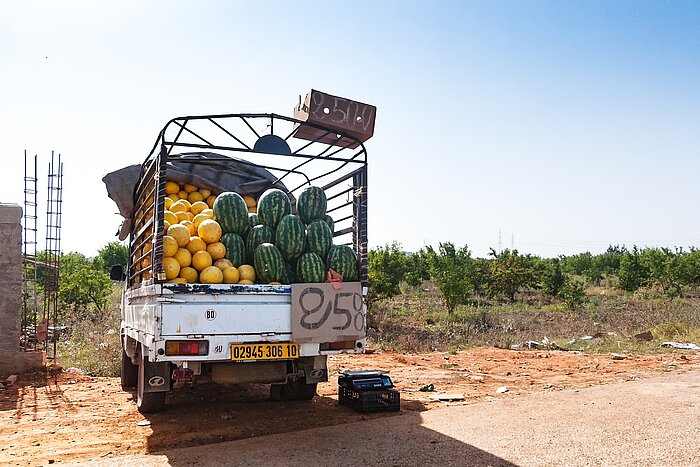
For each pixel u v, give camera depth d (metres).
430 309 27.94
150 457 5.55
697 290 41.84
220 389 9.52
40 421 7.26
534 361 12.81
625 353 14.15
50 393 9.25
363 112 7.24
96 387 9.77
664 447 5.69
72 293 20.61
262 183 9.40
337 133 7.20
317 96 6.95
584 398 8.07
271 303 6.20
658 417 6.87
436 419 7.00
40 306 17.06
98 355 12.15
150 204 7.16
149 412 7.57
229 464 5.29
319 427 6.75
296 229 6.87
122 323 9.42
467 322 21.88
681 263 34.97
